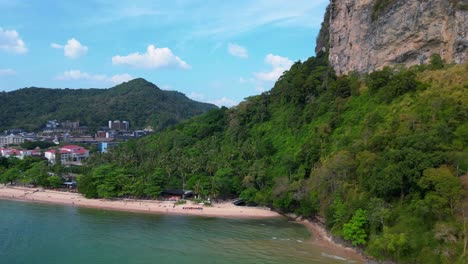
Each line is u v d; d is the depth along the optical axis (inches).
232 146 6717.5
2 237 3636.8
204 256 3184.1
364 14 6038.4
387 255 2989.7
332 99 5851.4
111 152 7401.6
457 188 2839.6
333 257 3174.2
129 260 3063.5
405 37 5339.6
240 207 5226.4
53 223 4212.6
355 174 3902.6
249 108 7253.9
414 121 3828.7
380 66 5639.8
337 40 6815.9
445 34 4953.3
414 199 3117.6
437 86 4394.7
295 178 4970.5
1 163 7406.5
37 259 3061.0
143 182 5684.1
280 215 4842.5
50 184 6402.6
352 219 3373.5
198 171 5944.9
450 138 3405.5
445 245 2731.3
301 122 6008.9
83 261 3029.0
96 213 4805.6
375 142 3865.7
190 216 4741.6
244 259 3117.6
